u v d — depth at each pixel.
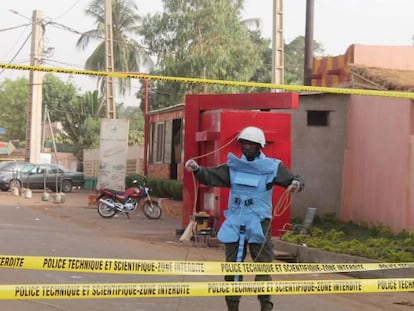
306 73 23.25
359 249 11.49
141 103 47.16
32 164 36.19
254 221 6.36
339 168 17.30
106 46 30.16
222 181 6.47
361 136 16.62
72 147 60.91
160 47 41.78
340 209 17.27
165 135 26.47
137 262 5.30
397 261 10.55
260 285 5.46
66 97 66.25
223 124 13.77
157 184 24.53
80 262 5.16
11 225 16.78
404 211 14.43
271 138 13.98
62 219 19.83
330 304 8.38
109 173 25.05
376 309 8.25
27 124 37.94
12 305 7.53
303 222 15.30
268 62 46.91
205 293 5.36
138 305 7.76
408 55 22.66
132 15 46.41
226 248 6.48
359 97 16.80
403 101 14.68
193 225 14.12
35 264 5.06
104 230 17.03
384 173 15.41
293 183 6.38
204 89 40.97
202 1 40.84
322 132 17.38
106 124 25.00
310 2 23.14
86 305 7.67
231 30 40.97
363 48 22.50
